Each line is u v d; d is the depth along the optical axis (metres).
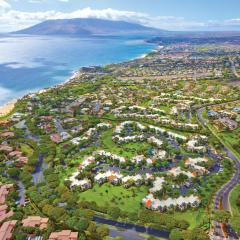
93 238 198.38
